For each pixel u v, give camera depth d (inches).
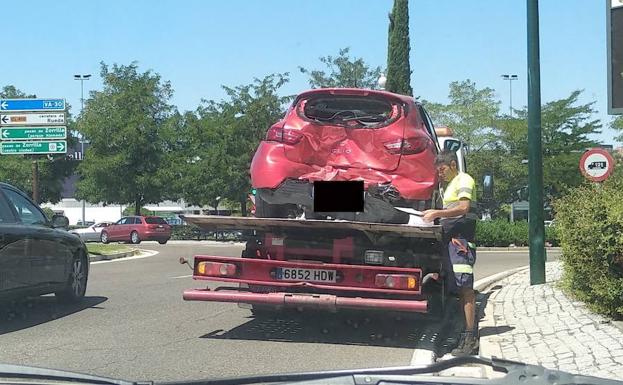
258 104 1379.2
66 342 287.3
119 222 1405.0
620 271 290.5
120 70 1481.3
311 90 304.7
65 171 1656.0
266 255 305.3
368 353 273.7
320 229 288.4
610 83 452.1
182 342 290.4
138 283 506.6
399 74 1106.7
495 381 111.7
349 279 280.5
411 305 273.1
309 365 251.4
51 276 359.9
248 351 274.8
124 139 1408.7
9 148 847.7
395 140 291.4
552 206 376.8
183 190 1421.0
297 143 297.0
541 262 444.8
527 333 290.7
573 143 1423.5
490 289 454.6
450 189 280.2
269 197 299.6
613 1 450.3
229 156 1392.7
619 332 271.4
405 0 1112.8
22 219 343.9
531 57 453.4
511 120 1531.7
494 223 1146.7
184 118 1498.5
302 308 287.7
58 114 844.6
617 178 383.2
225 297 287.6
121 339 295.1
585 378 114.8
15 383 120.5
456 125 1565.0
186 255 879.7
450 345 296.7
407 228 262.2
